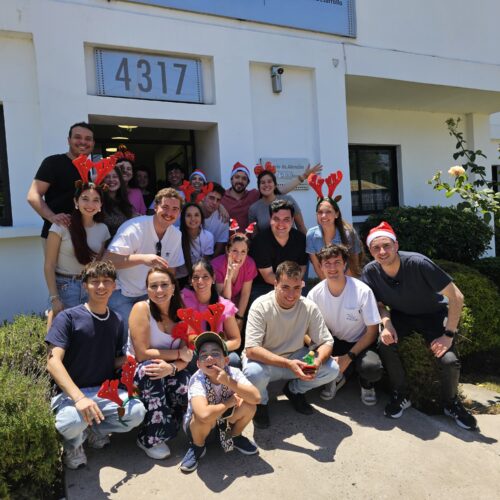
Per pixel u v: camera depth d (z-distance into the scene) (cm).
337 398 357
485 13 718
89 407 246
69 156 362
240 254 354
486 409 359
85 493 244
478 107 820
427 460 279
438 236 630
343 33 593
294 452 283
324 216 403
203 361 257
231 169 528
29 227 423
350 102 741
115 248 322
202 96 516
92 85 456
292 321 321
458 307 328
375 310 337
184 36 490
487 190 434
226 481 255
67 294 327
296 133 580
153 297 285
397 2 638
